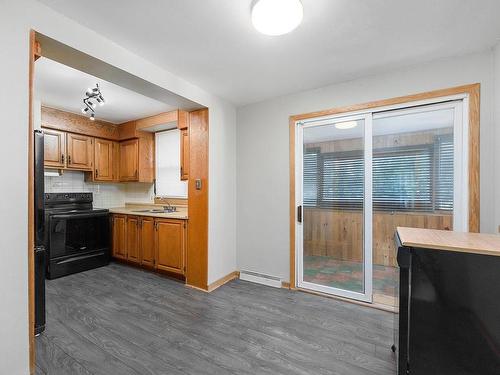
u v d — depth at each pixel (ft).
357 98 8.48
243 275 10.80
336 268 9.17
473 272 3.78
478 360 3.77
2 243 4.40
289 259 9.85
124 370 5.26
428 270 4.00
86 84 9.02
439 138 7.54
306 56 6.99
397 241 4.76
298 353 5.86
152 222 11.47
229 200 10.80
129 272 11.76
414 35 6.01
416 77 7.54
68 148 12.48
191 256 10.01
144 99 10.59
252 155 10.77
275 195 10.18
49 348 5.98
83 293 9.24
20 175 4.60
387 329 6.91
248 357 5.71
